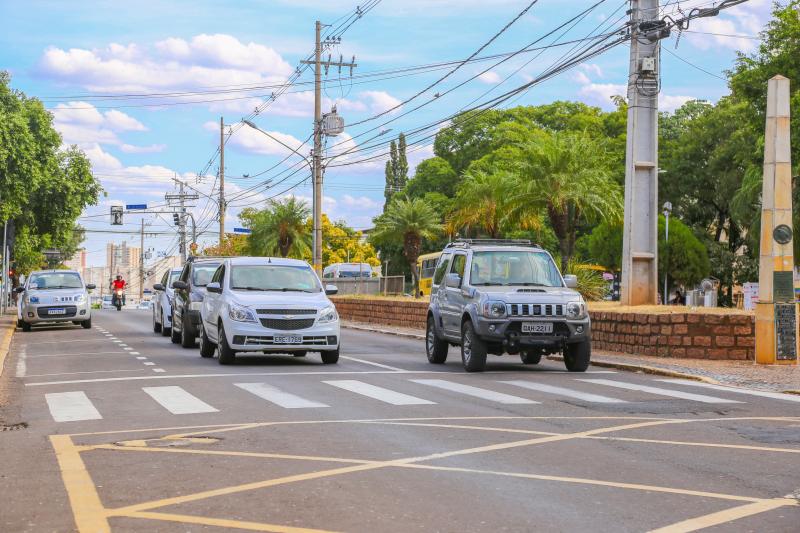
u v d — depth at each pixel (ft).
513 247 60.49
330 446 29.58
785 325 60.75
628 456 27.96
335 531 19.17
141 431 33.06
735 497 22.44
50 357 70.69
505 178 114.42
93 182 176.76
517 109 270.46
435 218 194.59
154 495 22.65
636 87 80.48
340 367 59.67
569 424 34.68
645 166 81.10
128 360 65.51
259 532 19.12
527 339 55.01
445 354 63.26
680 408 39.78
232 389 46.47
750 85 152.66
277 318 59.26
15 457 28.32
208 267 79.92
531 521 20.04
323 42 150.61
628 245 81.35
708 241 220.02
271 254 224.53
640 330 69.05
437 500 21.99
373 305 138.00
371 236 201.05
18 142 131.54
